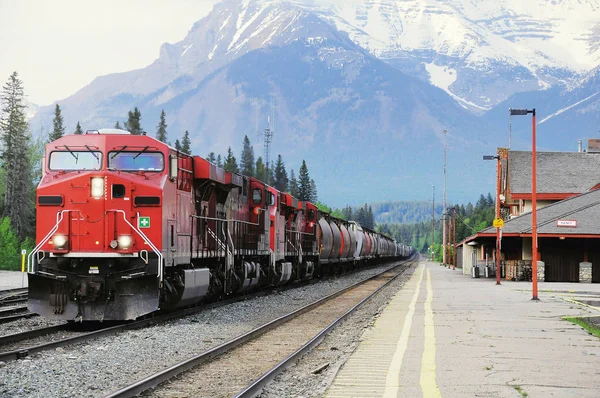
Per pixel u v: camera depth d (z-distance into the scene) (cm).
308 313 2836
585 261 5666
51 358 1578
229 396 1239
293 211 4772
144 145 2302
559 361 1549
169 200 2320
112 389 1293
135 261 2216
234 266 3325
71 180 2231
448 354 1655
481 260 8150
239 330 2208
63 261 2209
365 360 1577
